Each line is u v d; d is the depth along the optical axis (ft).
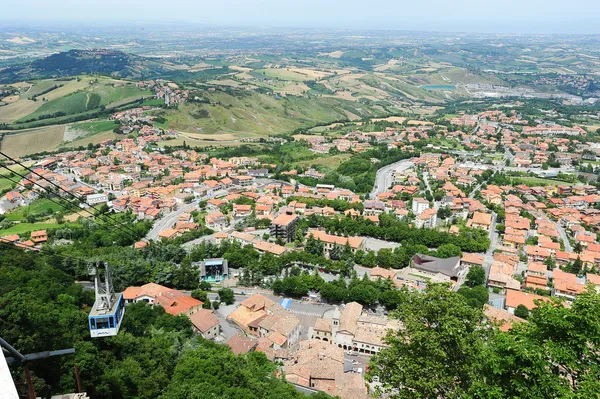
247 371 320.09
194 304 518.78
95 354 278.67
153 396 274.36
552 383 122.52
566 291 567.18
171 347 352.49
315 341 465.06
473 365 140.87
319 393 333.21
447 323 153.69
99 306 237.45
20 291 372.38
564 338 136.98
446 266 643.45
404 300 179.22
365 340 467.52
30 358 130.62
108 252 649.20
